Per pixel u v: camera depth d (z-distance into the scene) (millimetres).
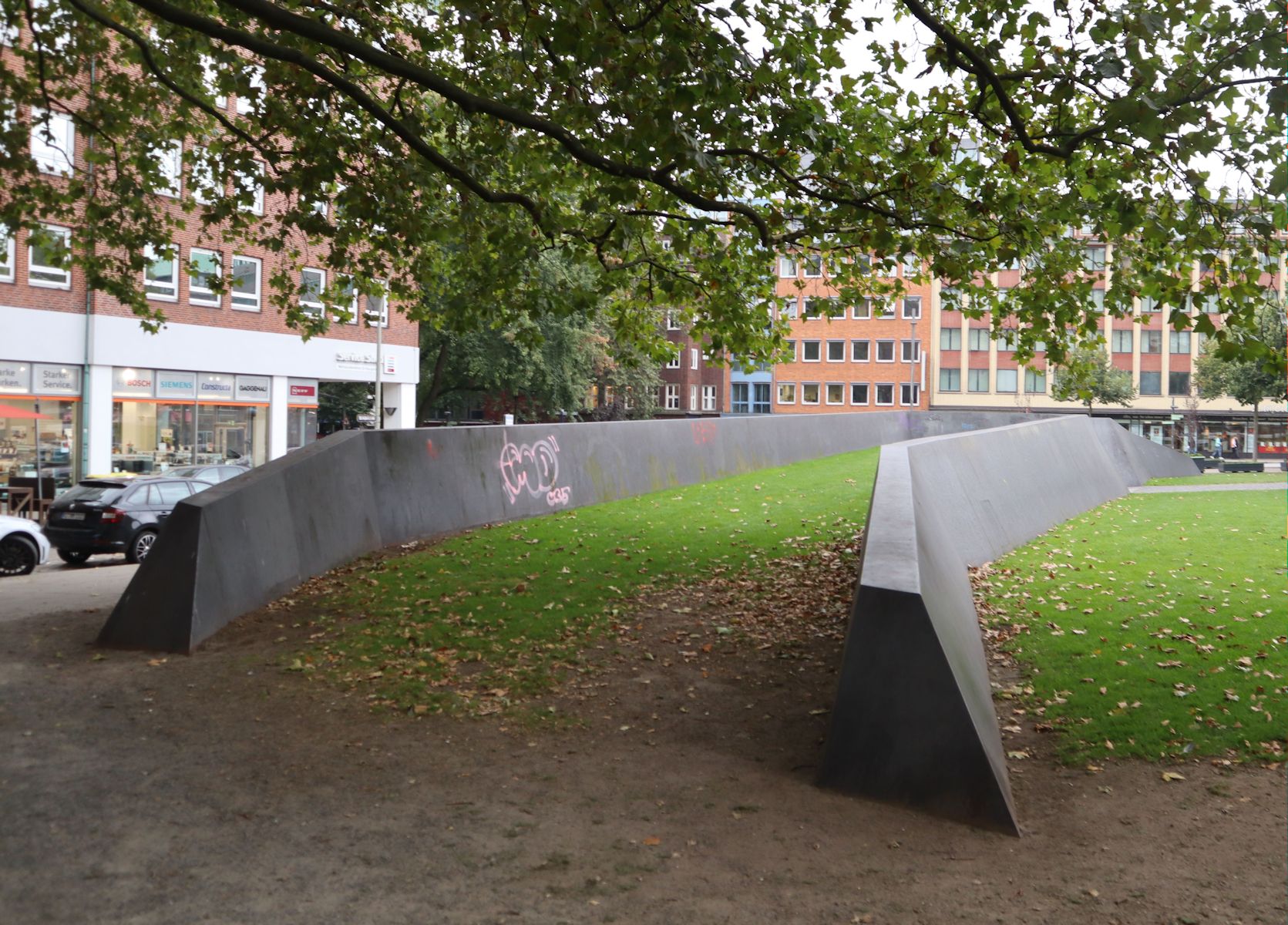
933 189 10664
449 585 12070
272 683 8797
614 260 14117
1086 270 12906
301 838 5648
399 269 15109
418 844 5574
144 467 32938
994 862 5289
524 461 18219
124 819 5867
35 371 29719
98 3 14172
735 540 15336
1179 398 77750
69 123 29375
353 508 13781
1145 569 13484
